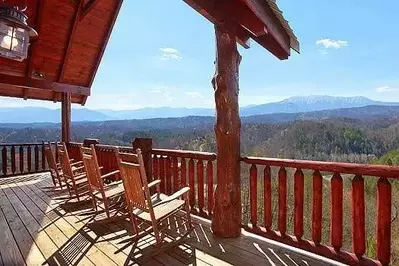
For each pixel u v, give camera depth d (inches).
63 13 282.7
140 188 110.9
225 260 104.4
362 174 91.7
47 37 287.3
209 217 148.9
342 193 98.4
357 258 95.0
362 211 93.0
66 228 139.3
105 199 145.1
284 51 146.4
